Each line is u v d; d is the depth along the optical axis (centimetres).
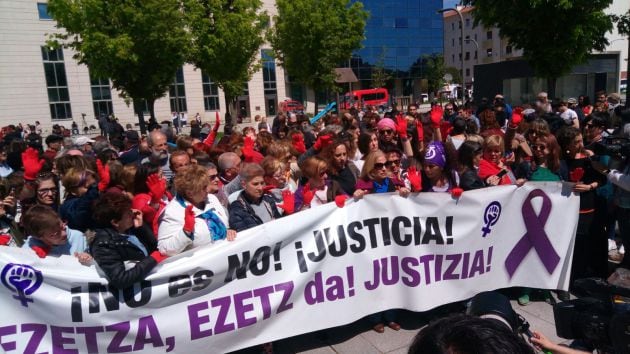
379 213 376
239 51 2133
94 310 301
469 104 1548
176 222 318
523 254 419
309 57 2583
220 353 332
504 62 2066
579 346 203
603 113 625
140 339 311
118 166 426
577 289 209
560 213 422
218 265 325
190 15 1986
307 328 356
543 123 480
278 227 344
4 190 386
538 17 1199
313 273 354
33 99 3953
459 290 402
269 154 510
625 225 427
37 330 295
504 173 454
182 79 4559
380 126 559
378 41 7319
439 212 389
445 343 100
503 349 96
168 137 948
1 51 3784
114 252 297
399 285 386
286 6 2545
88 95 4166
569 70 1285
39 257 294
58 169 443
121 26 1527
